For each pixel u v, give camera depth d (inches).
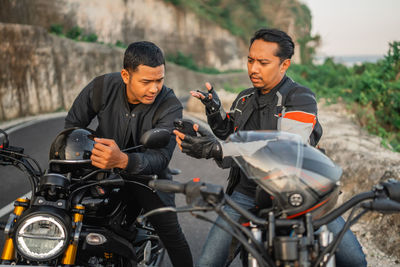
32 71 733.9
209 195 70.4
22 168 101.2
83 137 99.3
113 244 104.4
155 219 115.3
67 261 90.1
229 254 90.7
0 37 657.6
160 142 91.2
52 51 808.3
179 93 1641.2
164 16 1865.2
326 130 310.0
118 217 108.2
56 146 97.9
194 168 305.0
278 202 74.9
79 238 98.6
